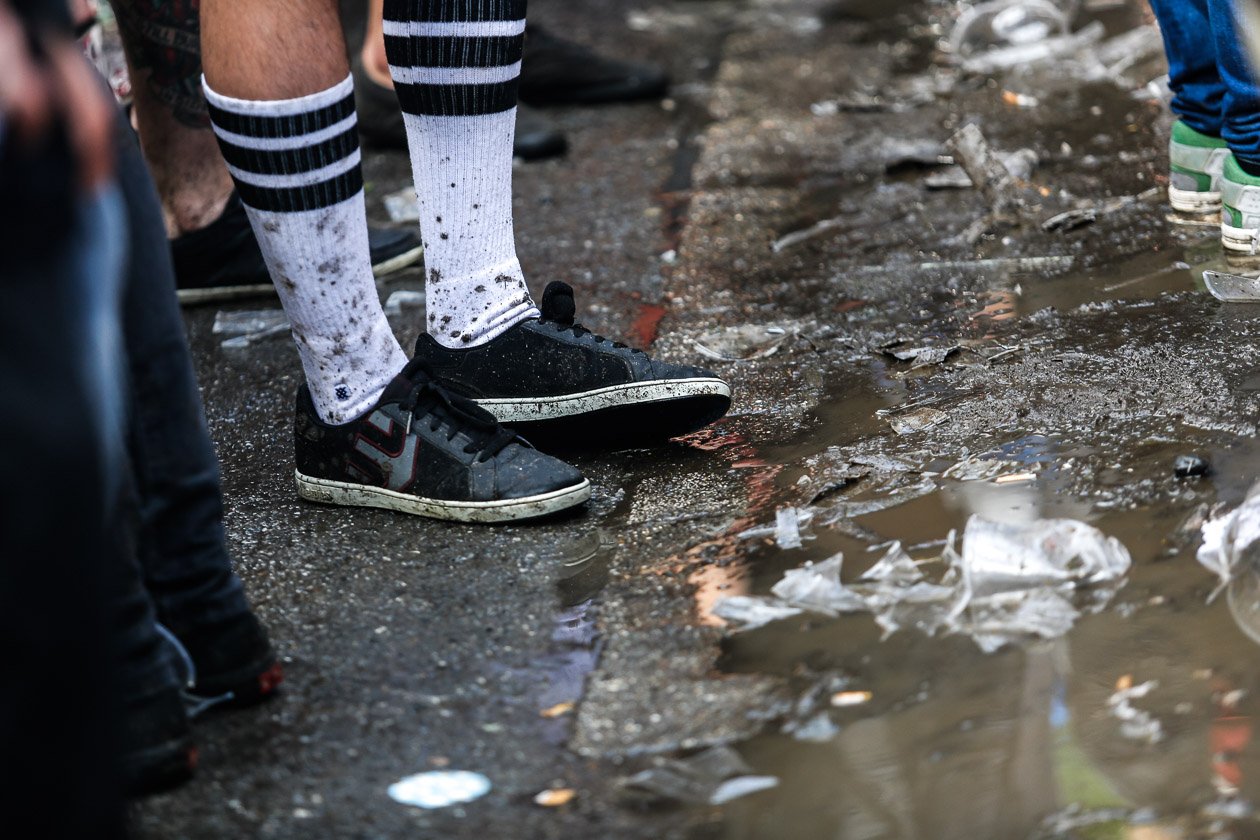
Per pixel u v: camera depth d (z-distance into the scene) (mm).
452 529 3617
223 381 5023
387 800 2502
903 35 9766
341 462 3764
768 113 8156
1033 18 8570
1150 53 7891
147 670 2492
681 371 3824
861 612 2977
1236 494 3189
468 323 3971
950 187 6238
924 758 2479
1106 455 3502
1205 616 2781
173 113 5652
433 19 3578
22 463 1649
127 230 2502
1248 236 4758
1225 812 2242
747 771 2494
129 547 2426
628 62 8961
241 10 3217
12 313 1681
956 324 4629
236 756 2662
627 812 2416
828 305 5027
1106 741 2461
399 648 3035
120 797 1850
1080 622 2830
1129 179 5922
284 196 3359
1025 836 2260
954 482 3506
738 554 3309
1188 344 4094
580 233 6344
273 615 3230
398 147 8000
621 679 2834
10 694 1670
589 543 3467
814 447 3855
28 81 1678
